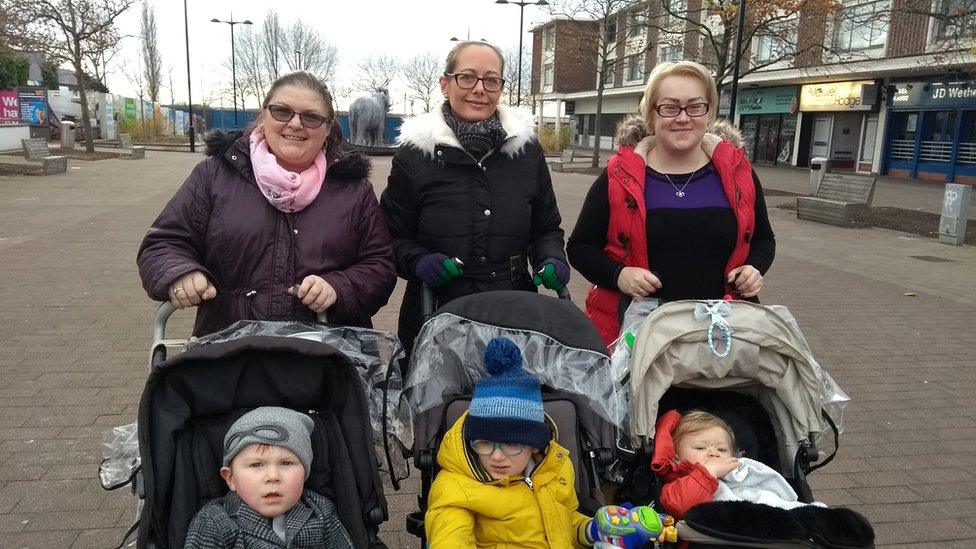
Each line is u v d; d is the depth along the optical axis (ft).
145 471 7.03
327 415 8.06
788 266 33.86
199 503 7.52
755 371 9.50
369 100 102.73
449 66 10.85
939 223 44.88
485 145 10.76
